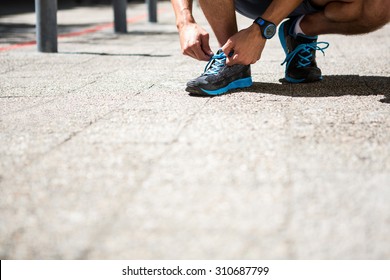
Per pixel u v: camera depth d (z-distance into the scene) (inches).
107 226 67.7
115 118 119.6
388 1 141.9
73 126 114.0
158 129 109.1
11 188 80.2
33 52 253.9
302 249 61.3
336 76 171.0
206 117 117.7
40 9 247.6
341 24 150.3
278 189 77.0
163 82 165.6
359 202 72.6
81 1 818.2
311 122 112.8
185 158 90.9
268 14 140.3
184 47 141.1
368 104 129.6
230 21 146.2
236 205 72.1
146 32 370.6
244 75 148.9
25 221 69.7
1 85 166.1
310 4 150.6
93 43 297.7
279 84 157.2
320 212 69.8
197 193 76.2
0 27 397.7
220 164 87.5
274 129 107.6
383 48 244.1
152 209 71.7
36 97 146.9
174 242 63.4
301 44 156.8
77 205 73.7
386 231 64.9
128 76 179.9
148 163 89.0
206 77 139.3
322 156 91.2
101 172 85.6
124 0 358.0
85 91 153.6
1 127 114.7
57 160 92.1
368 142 99.2
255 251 61.1
